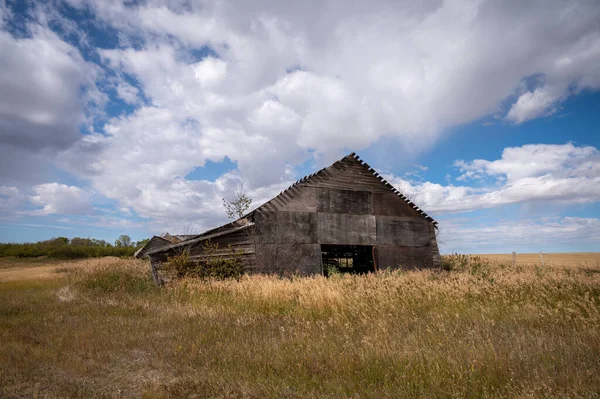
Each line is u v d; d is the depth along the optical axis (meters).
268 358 5.73
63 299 12.90
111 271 19.23
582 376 4.30
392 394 4.23
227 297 11.99
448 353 5.30
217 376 5.03
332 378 4.88
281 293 11.09
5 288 16.94
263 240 17.50
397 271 15.71
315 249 18.58
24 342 6.97
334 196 19.61
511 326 6.98
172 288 14.51
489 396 4.05
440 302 9.57
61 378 5.21
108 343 6.83
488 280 11.37
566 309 7.59
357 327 7.58
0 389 4.80
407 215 21.39
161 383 4.92
